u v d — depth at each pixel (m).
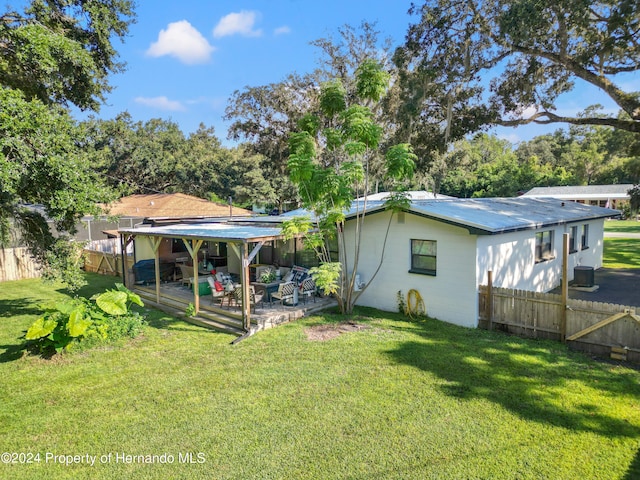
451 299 10.11
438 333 9.27
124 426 5.62
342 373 7.15
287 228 10.05
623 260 19.58
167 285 14.97
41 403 6.39
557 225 13.43
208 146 47.69
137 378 7.25
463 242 9.77
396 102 22.16
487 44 15.29
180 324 10.85
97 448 5.11
